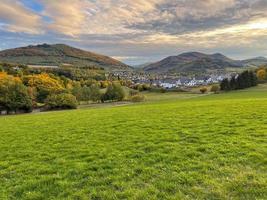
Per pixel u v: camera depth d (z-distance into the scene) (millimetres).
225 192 10320
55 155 16562
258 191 10203
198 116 27938
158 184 11367
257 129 19844
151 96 163375
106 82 191375
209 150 15359
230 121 23797
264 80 178500
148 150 16328
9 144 20453
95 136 21250
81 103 141375
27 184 12219
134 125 24891
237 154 14391
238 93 124375
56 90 136250
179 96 154375
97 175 12844
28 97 113438
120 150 16734
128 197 10445
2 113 109688
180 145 16797
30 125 30250
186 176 11891
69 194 11094
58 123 30312
